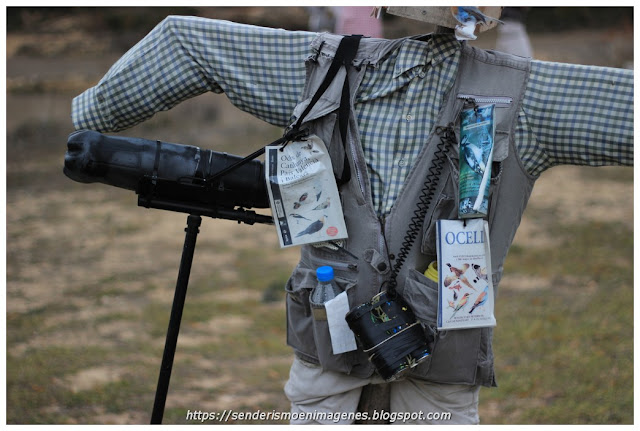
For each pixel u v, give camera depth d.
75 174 2.66
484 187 2.45
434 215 2.55
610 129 2.45
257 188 2.71
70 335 5.52
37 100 13.54
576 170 11.05
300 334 2.77
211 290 6.48
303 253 2.76
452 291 2.52
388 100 2.57
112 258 7.39
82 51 14.80
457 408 2.76
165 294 6.37
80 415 4.31
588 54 13.12
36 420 4.22
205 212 2.74
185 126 12.78
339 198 2.59
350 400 2.82
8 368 4.95
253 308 6.07
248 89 2.67
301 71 2.64
